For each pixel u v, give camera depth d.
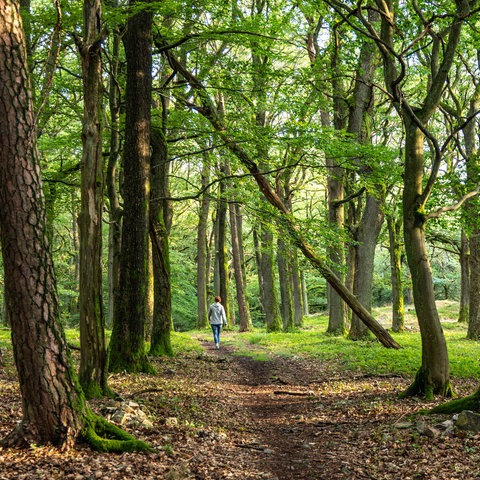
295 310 30.36
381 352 14.73
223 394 9.75
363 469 5.51
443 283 41.31
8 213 4.90
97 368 7.62
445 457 5.48
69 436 5.25
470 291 20.03
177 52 13.59
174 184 30.34
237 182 13.73
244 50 18.11
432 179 8.78
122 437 5.59
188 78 13.38
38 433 5.21
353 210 21.38
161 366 12.16
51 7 11.81
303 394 10.12
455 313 34.53
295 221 13.45
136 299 10.88
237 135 11.91
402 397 8.73
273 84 14.52
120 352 10.78
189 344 18.53
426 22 8.54
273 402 9.58
